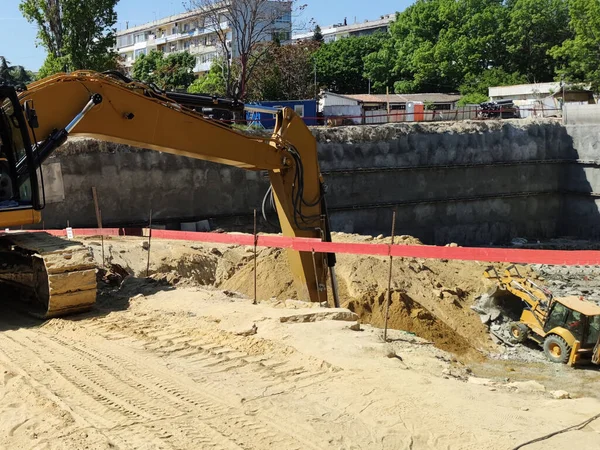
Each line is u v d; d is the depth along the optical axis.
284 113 11.05
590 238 35.88
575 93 48.25
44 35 29.70
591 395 13.02
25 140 8.72
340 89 66.75
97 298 10.40
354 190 31.56
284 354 7.12
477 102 53.91
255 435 5.05
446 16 62.47
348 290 17.14
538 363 15.74
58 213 23.61
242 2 37.69
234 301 10.23
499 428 5.13
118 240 20.55
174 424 5.26
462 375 7.18
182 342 7.70
